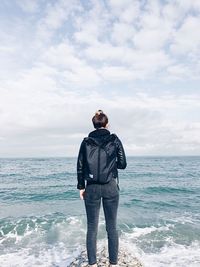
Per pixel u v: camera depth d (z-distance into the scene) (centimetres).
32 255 772
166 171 4347
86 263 492
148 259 736
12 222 1105
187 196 1891
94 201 396
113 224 411
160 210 1388
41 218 1164
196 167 5700
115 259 423
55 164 7462
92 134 408
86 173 396
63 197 1864
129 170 4603
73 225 1058
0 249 824
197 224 1093
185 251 802
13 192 2094
